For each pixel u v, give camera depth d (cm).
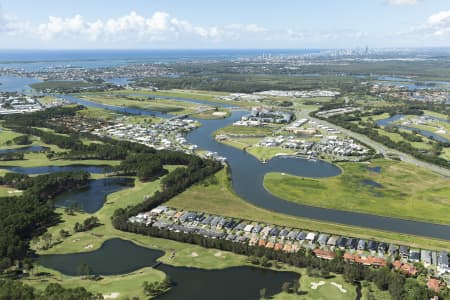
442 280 17188
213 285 17288
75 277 17762
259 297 16462
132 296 16375
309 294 16538
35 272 18062
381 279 16838
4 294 14762
